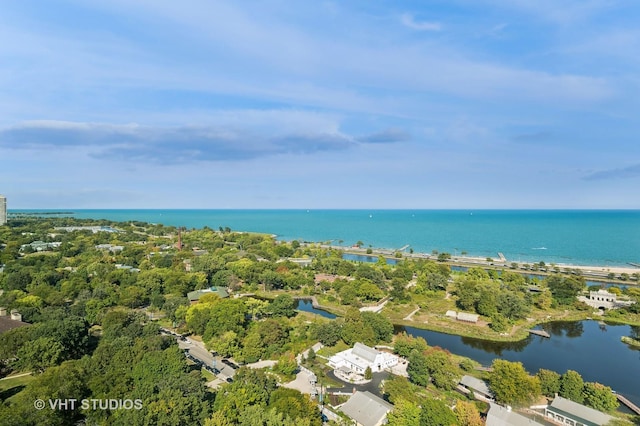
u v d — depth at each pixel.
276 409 83.69
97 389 86.31
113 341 118.44
